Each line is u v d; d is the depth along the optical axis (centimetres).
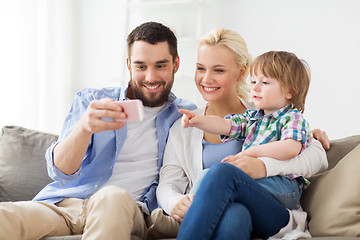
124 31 335
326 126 298
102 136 154
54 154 139
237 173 116
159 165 161
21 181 172
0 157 179
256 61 148
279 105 146
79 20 359
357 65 291
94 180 151
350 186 125
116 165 156
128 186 154
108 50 354
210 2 325
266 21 312
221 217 109
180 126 166
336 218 122
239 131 151
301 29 304
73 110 160
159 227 133
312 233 128
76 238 120
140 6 326
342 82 295
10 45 293
